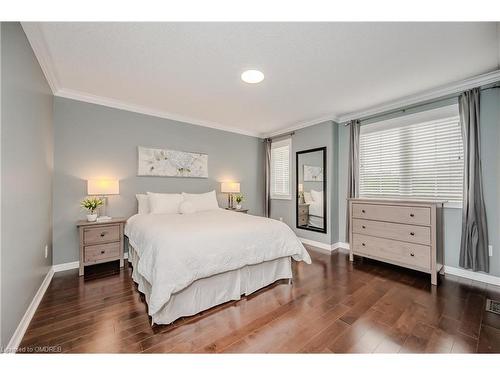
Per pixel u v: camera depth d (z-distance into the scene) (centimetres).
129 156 333
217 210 363
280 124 432
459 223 263
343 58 207
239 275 210
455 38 178
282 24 163
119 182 324
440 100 278
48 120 241
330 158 380
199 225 219
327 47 190
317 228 401
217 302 195
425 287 234
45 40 178
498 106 234
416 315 181
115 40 179
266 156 498
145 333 156
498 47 190
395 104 316
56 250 274
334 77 244
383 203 285
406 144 310
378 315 181
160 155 361
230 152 455
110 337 151
